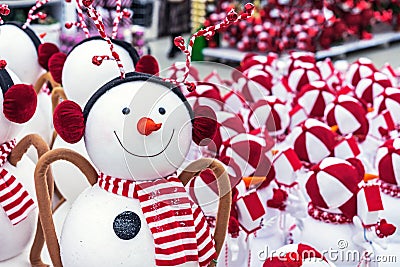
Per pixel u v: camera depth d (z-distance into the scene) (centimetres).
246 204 128
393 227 129
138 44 323
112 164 104
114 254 104
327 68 225
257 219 128
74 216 109
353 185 127
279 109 169
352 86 211
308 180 131
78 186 147
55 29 349
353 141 153
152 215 105
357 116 167
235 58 505
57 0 432
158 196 106
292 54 228
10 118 113
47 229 111
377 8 558
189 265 108
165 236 104
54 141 153
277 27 478
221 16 492
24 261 126
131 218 105
